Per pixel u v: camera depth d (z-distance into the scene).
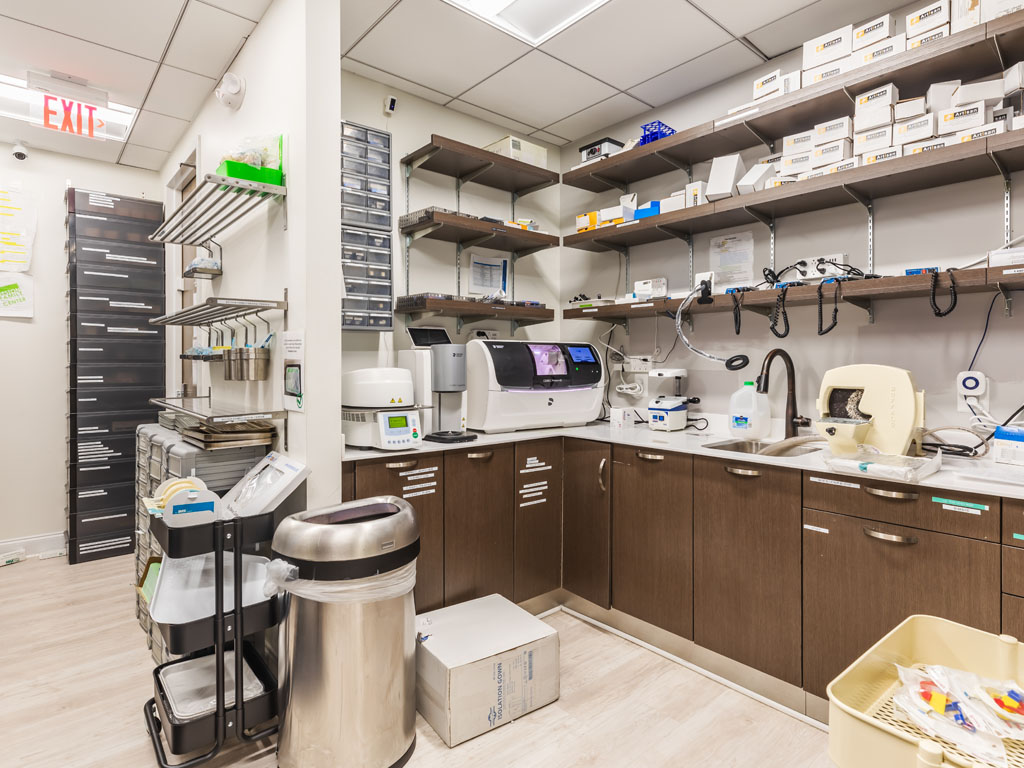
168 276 3.63
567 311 3.19
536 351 2.77
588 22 2.39
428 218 2.70
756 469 2.02
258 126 2.30
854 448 1.92
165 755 1.67
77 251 3.32
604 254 3.44
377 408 2.20
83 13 2.20
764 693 2.01
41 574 3.15
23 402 3.44
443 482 2.30
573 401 2.86
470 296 3.00
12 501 3.42
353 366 2.75
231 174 1.92
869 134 2.09
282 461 2.01
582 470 2.67
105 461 3.42
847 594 1.79
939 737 0.74
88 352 3.37
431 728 1.85
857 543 1.77
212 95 2.84
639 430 2.84
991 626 1.52
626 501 2.47
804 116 2.36
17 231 3.39
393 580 1.62
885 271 2.31
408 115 3.02
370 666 1.59
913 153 1.95
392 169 2.89
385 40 2.52
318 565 1.52
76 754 1.69
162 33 2.35
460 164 2.97
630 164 2.96
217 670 1.61
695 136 2.58
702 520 2.19
